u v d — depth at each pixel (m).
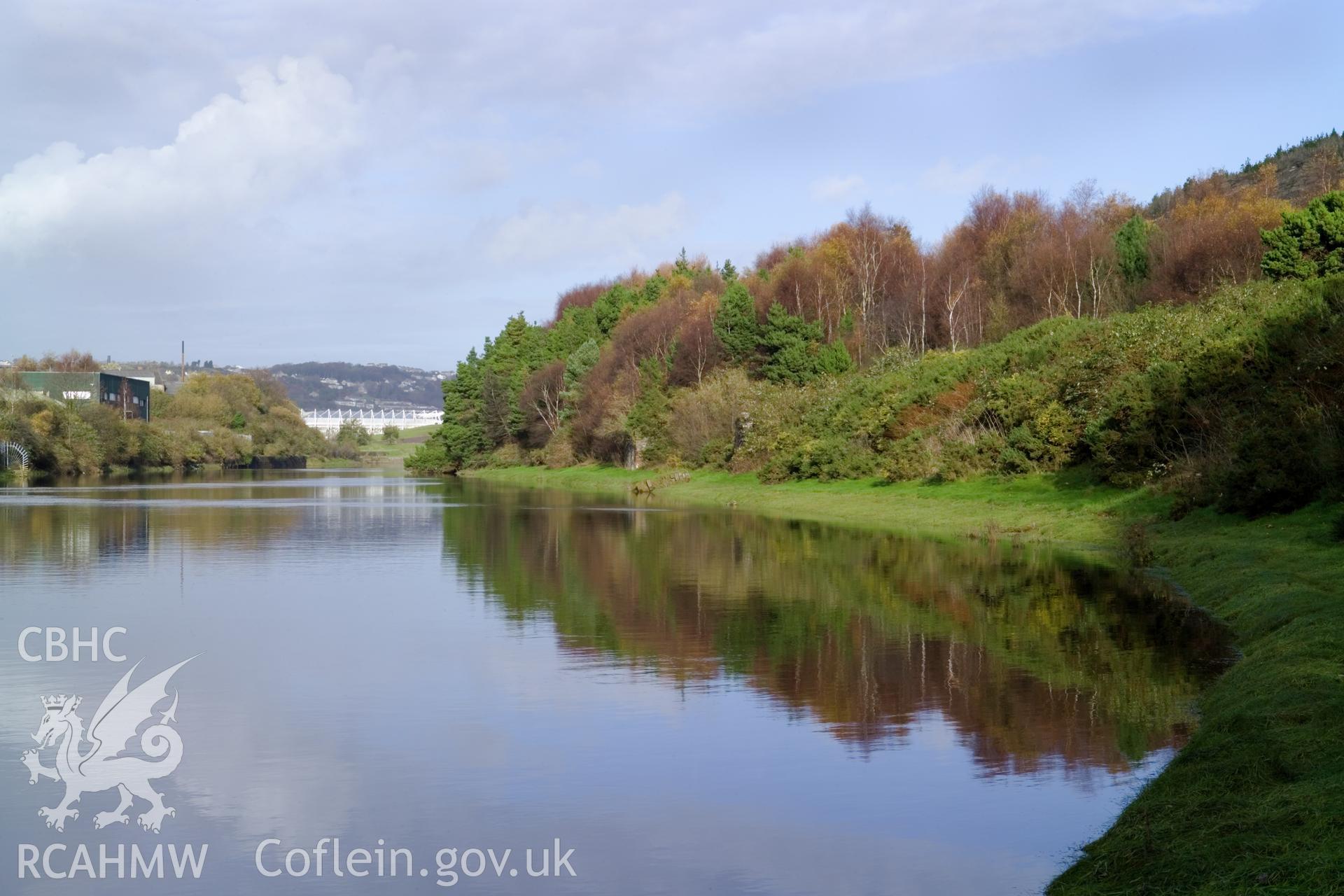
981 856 10.57
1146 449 40.16
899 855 10.66
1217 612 22.36
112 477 111.56
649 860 10.68
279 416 193.00
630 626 21.98
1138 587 26.42
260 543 38.62
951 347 81.75
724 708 15.77
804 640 20.47
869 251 108.81
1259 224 67.50
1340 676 13.69
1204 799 10.73
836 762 13.34
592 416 103.44
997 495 46.44
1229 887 8.67
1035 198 103.31
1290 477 29.61
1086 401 46.62
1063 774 12.70
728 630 21.45
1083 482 44.19
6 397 107.75
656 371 96.25
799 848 10.88
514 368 133.75
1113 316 57.34
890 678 17.38
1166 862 9.49
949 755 13.48
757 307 101.62
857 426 61.66
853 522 47.66
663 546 37.50
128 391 160.00
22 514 52.06
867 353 89.19
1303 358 34.12
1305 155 129.38
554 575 29.66
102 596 25.97
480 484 96.94
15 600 25.28
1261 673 14.89
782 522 48.12
